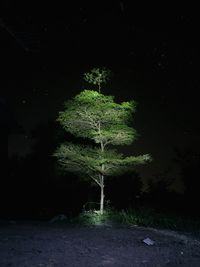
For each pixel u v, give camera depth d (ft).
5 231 39.93
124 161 56.03
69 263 26.45
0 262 25.63
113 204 75.46
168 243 37.40
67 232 41.01
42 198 81.71
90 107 55.72
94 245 33.53
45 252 29.40
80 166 58.80
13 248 30.25
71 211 75.87
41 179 85.15
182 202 80.23
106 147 60.34
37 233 39.22
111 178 85.10
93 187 83.71
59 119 57.88
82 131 59.41
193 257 31.58
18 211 76.18
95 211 56.44
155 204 75.25
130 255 30.37
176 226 52.06
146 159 56.24
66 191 83.35
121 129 57.21
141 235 41.29
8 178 83.61
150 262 28.53
